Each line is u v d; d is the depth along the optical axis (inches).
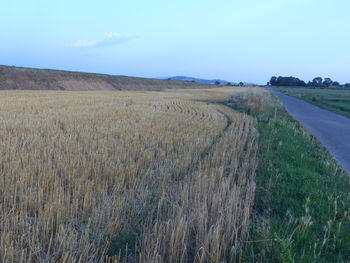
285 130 502.6
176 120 490.3
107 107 641.0
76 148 265.7
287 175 245.1
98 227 139.0
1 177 184.1
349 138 498.0
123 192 187.3
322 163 304.8
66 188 184.5
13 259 113.6
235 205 155.6
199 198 165.3
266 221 155.6
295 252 133.4
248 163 260.5
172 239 122.0
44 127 359.6
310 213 180.5
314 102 1560.0
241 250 126.5
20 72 1780.3
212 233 132.4
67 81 1969.7
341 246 146.2
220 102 1080.2
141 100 930.7
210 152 290.4
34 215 154.5
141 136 343.3
